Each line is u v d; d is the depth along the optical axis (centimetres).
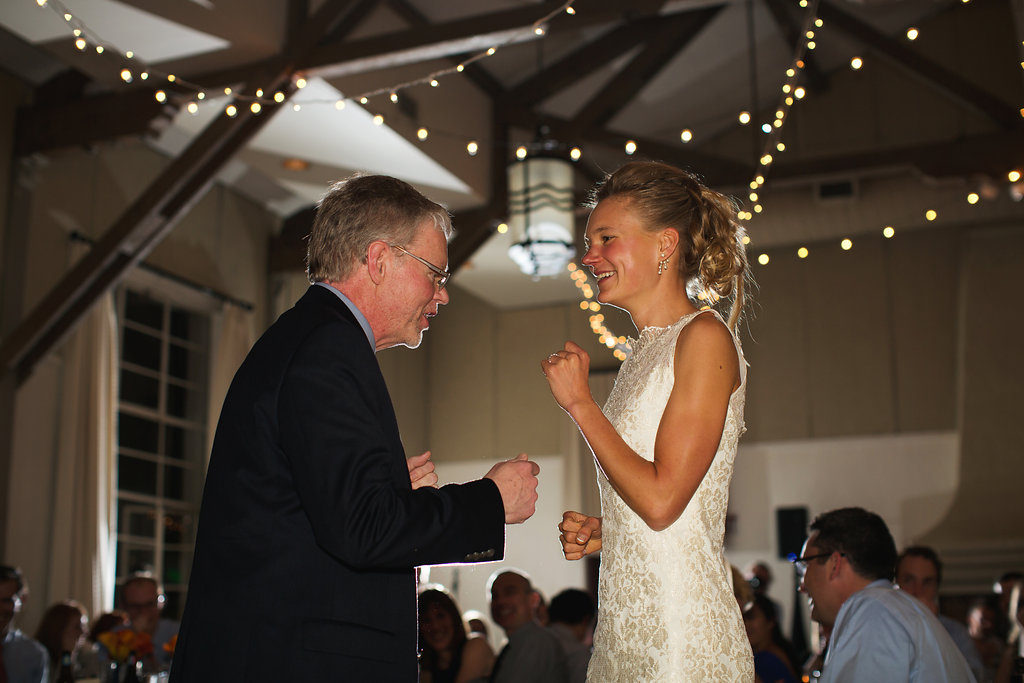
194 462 868
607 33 823
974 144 762
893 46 781
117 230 625
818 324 1067
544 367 151
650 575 151
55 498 677
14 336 626
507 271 985
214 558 146
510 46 793
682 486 142
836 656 217
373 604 146
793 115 1066
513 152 834
